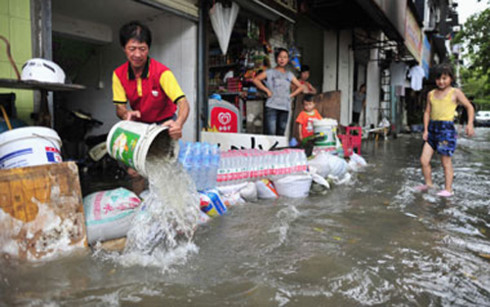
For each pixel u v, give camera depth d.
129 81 3.06
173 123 2.54
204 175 3.35
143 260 2.19
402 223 3.11
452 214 3.43
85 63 6.87
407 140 13.21
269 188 3.98
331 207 3.60
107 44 6.48
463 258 2.39
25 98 3.50
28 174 2.10
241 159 3.84
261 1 6.35
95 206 2.45
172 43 5.89
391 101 15.29
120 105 3.19
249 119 7.30
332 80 10.61
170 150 2.65
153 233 2.37
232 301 1.77
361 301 1.81
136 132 2.46
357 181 5.04
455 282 2.05
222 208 3.28
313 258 2.31
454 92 4.31
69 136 5.40
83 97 6.98
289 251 2.41
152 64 3.03
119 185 4.35
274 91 5.92
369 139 12.74
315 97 8.25
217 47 7.96
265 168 4.06
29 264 2.05
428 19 19.69
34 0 3.51
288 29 8.09
